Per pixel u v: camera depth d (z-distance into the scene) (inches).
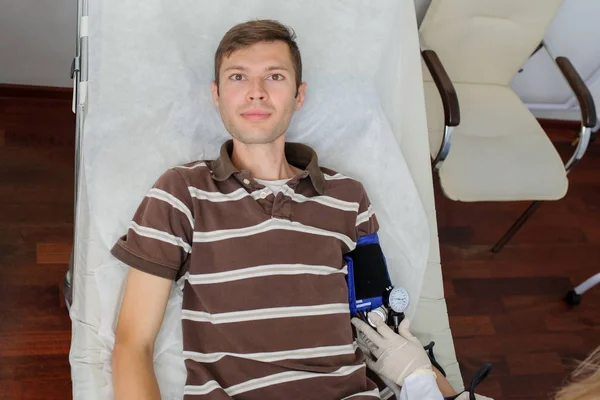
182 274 53.1
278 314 52.0
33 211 79.9
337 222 57.0
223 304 51.4
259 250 52.8
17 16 79.6
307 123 65.9
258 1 62.7
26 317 71.9
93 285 53.5
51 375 68.8
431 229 66.6
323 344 52.7
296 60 57.4
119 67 58.6
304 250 54.2
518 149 81.6
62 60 86.7
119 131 58.0
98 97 57.6
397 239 64.2
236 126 54.5
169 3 60.0
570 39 98.4
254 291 51.9
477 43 85.2
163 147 59.5
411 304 62.0
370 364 56.1
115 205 55.9
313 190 57.1
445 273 90.1
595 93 107.3
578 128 113.7
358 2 65.7
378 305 57.8
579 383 36.6
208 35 61.7
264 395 50.1
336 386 51.6
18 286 73.8
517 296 89.9
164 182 52.6
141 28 59.2
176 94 60.4
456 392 59.2
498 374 81.6
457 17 81.4
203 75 61.7
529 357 83.9
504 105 88.3
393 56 68.5
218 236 52.3
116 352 48.6
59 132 88.0
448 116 70.2
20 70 86.8
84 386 50.0
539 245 96.7
